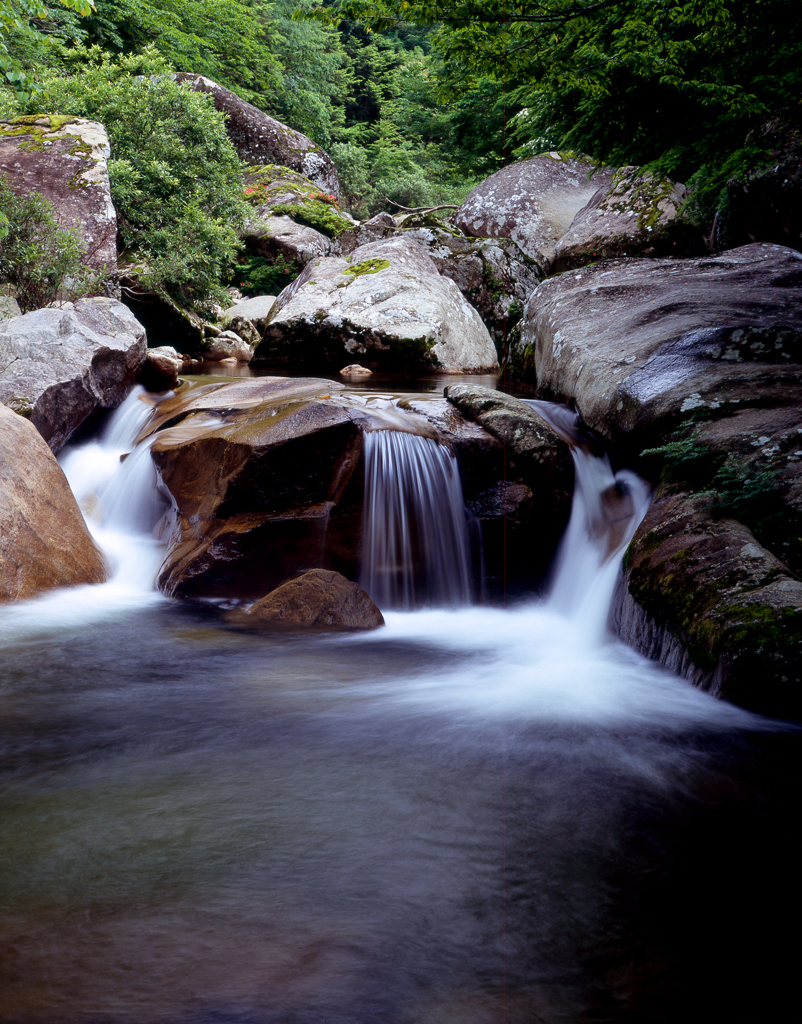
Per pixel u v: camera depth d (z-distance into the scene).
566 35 8.02
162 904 2.12
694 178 9.82
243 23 28.48
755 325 5.93
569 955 1.99
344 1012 1.74
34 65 15.24
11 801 2.71
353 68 42.03
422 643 5.02
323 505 5.64
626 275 8.95
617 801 2.79
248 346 13.57
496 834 2.55
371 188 33.78
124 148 13.69
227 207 14.90
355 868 2.33
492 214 16.11
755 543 4.13
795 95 8.59
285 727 3.45
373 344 12.00
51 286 9.89
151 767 3.02
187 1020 1.69
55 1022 1.66
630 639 4.64
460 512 5.94
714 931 2.10
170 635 4.83
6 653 4.37
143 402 8.09
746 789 2.90
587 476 6.15
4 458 5.46
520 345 10.20
